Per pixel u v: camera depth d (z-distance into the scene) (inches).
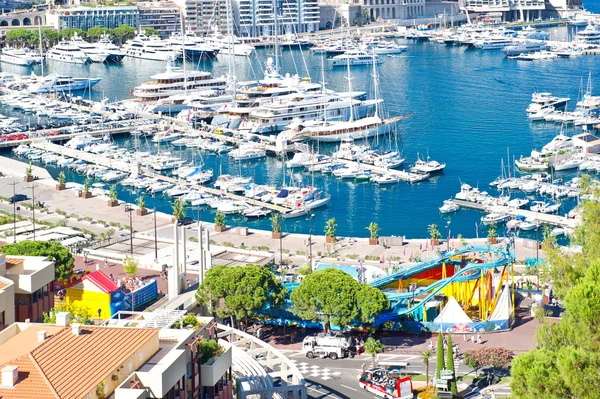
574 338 6077.8
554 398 5698.8
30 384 5521.7
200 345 6756.9
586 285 6082.7
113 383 5767.7
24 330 6274.6
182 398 6264.8
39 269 7706.7
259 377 7598.4
